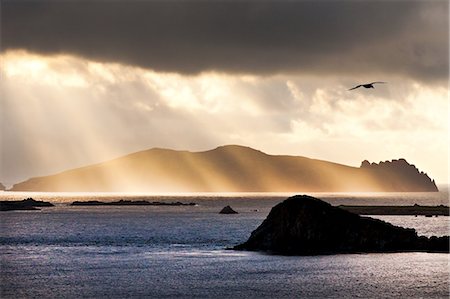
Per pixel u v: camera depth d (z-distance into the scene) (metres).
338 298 173.00
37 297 177.88
